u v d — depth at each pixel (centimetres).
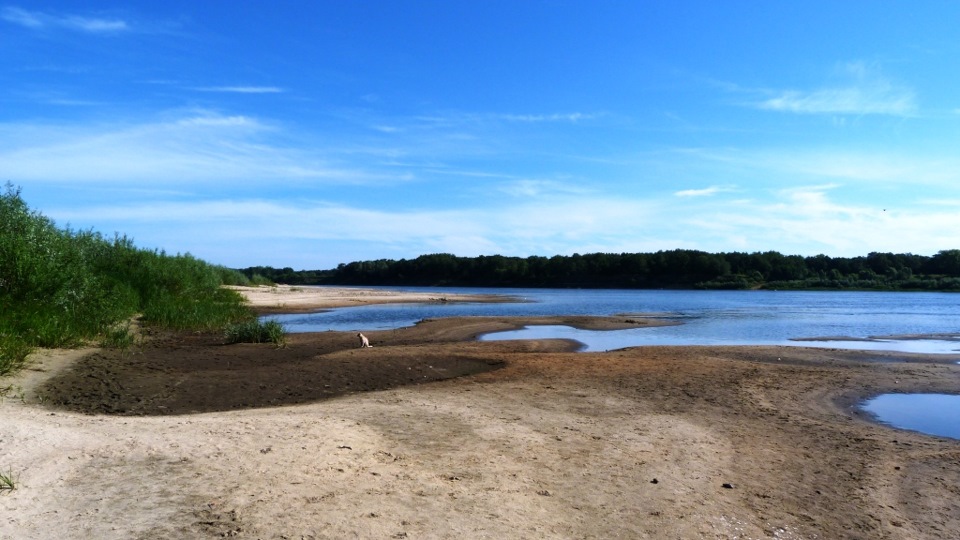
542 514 570
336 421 855
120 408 979
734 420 1020
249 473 614
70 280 1744
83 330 1633
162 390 1111
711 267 11306
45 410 912
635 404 1109
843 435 950
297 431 777
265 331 1959
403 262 13675
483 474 668
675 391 1248
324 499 559
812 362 1783
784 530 584
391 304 5009
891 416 1129
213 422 821
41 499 532
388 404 1027
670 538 545
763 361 1806
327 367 1415
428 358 1582
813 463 797
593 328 3019
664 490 657
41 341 1457
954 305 5778
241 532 482
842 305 5756
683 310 4762
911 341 2591
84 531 476
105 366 1315
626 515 586
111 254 2777
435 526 520
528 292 9406
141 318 2364
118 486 570
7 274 1609
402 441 789
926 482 737
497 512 561
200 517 507
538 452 768
